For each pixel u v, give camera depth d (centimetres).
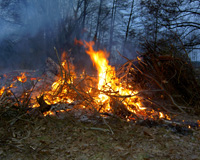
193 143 305
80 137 305
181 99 571
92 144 284
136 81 579
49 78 598
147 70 582
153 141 304
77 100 452
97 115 400
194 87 558
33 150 257
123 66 544
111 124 365
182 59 573
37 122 346
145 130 344
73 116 389
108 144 287
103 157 251
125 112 416
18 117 339
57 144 279
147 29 1111
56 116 379
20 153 249
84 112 414
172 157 257
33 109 388
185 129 363
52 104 407
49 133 312
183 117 455
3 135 291
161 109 500
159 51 605
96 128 335
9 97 423
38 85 537
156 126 371
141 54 605
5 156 240
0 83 584
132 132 335
